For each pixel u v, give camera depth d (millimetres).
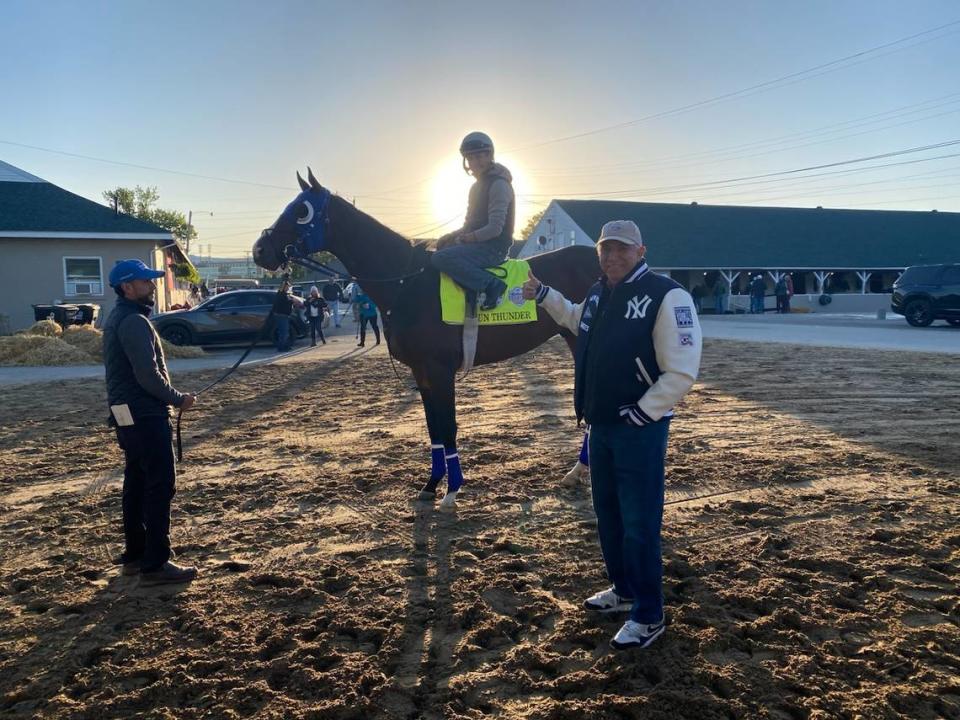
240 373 13133
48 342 15812
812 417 8016
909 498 5168
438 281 5141
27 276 22031
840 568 3975
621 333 3039
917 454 6344
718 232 42562
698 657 3119
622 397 3070
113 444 7480
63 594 3896
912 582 3805
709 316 32312
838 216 47188
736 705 2770
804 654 3115
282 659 3146
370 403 9781
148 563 3936
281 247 5348
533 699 2881
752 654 3162
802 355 14023
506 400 9586
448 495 5180
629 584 3203
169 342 17734
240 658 3193
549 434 7426
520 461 6336
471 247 5074
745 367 12320
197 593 3859
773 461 6129
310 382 11945
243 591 3887
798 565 4035
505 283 5234
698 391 9852
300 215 5305
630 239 3020
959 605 3504
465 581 3928
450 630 3430
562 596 3775
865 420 7820
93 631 3480
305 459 6660
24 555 4465
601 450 3273
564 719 2742
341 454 6805
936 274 22141
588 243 39500
